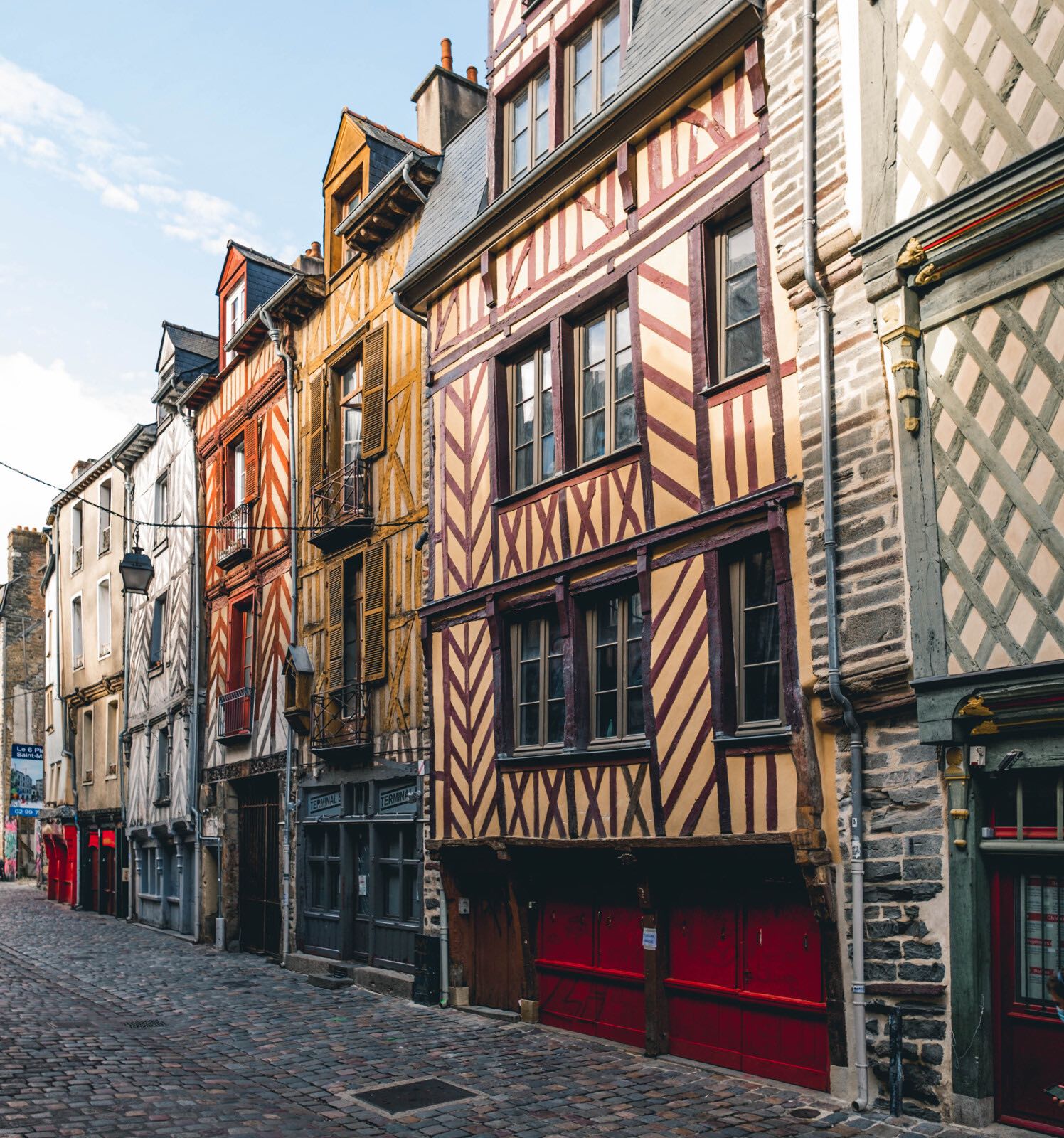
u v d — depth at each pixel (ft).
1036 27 20.15
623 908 29.12
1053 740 18.99
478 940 35.12
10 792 105.09
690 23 27.86
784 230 24.75
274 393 52.70
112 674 78.95
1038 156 19.60
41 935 62.03
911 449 21.56
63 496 90.63
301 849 46.68
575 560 30.71
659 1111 22.16
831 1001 22.25
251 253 58.49
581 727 30.42
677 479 27.63
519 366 35.12
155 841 66.85
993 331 20.47
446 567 37.14
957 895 20.08
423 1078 25.36
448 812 35.78
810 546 23.61
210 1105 22.95
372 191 42.68
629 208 29.81
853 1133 20.01
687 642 26.84
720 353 27.20
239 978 43.19
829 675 22.54
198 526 52.54
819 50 24.50
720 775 25.49
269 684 51.03
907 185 22.11
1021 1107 19.29
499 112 36.45
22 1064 26.21
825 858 22.58
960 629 20.42
